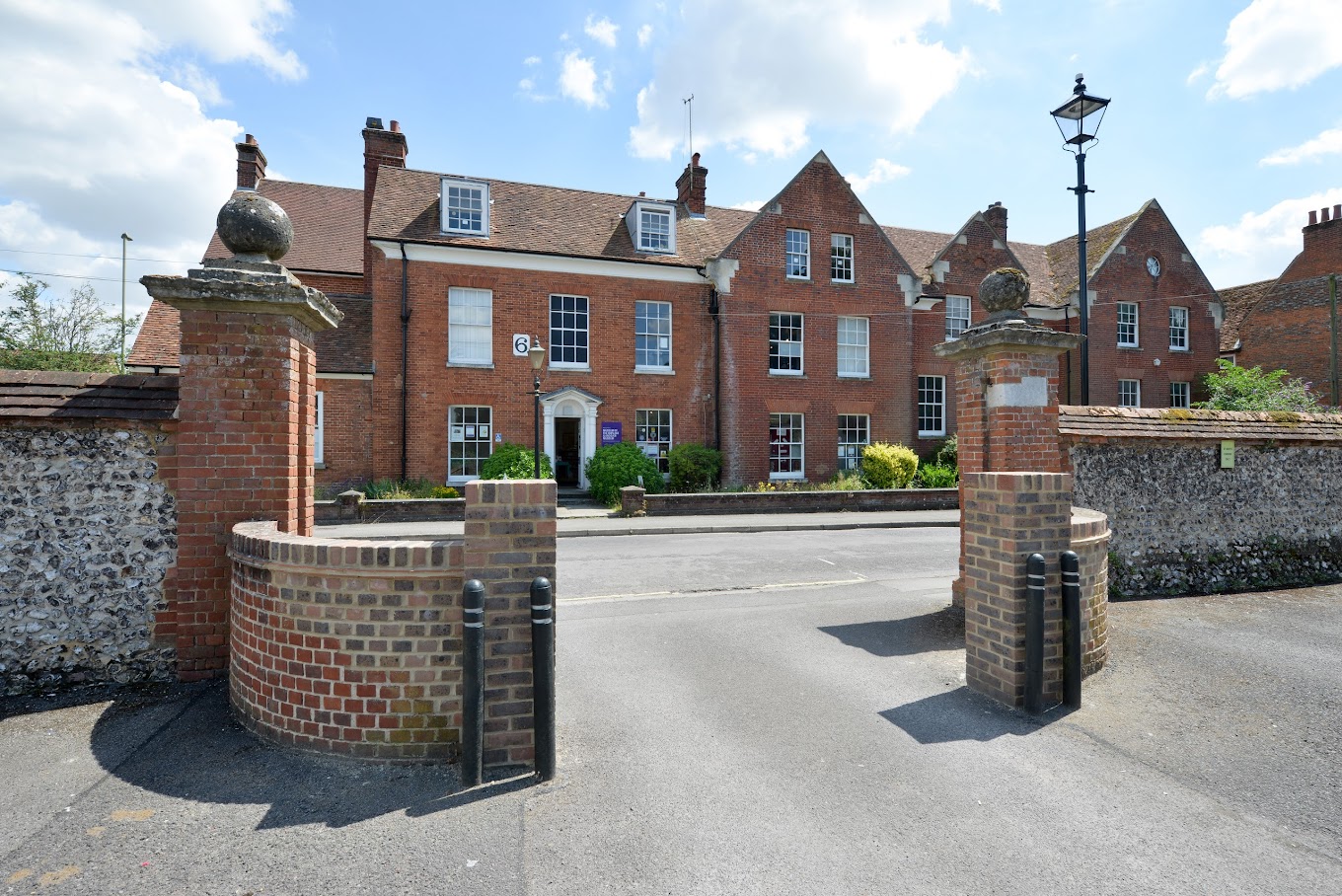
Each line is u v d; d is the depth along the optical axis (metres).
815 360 21.16
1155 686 5.11
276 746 4.03
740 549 12.12
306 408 5.54
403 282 17.80
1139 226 25.47
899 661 5.74
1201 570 8.36
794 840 3.16
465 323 18.41
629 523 15.27
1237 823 3.32
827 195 21.47
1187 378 25.70
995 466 6.74
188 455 4.95
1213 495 8.51
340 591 3.86
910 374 22.11
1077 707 4.70
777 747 4.12
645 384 19.78
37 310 26.89
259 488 5.05
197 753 3.96
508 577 3.74
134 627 5.04
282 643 4.02
